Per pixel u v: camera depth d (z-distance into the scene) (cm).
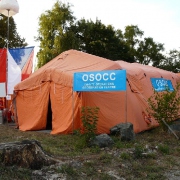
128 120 1138
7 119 1460
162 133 1099
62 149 841
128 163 684
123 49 4647
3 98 1655
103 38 4400
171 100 1073
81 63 1269
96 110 905
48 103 1202
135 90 1265
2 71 1463
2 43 3538
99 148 808
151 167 655
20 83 1270
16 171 562
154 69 1752
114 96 1150
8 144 612
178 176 618
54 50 3803
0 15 3581
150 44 5991
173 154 795
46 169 596
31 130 1214
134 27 6031
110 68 1206
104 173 606
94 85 983
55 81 1154
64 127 1104
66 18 3959
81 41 4300
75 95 1084
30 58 1562
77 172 598
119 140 917
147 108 1212
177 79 1923
